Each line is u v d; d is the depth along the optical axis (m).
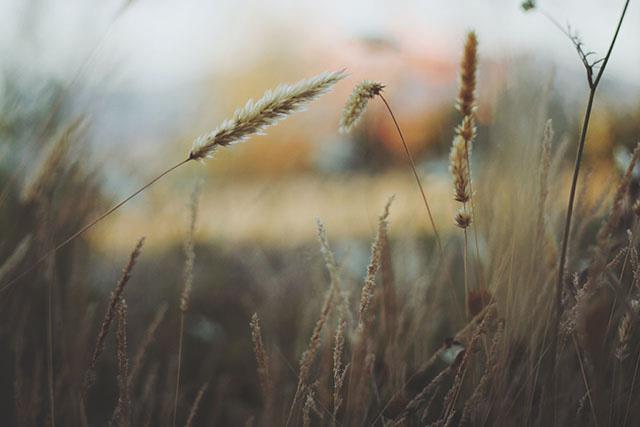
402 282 0.70
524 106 0.68
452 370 0.53
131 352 0.77
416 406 0.51
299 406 0.51
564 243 0.47
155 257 1.01
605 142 0.71
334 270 0.47
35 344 0.63
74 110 0.75
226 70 1.22
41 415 0.60
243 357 0.78
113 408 0.69
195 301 0.92
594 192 0.62
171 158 1.13
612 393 0.49
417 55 0.90
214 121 1.19
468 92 0.45
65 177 0.72
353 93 0.45
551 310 0.52
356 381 0.52
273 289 0.82
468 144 0.46
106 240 0.91
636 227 0.49
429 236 0.81
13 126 0.73
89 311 0.62
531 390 0.50
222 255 1.03
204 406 0.70
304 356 0.49
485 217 0.66
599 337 0.48
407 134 1.06
